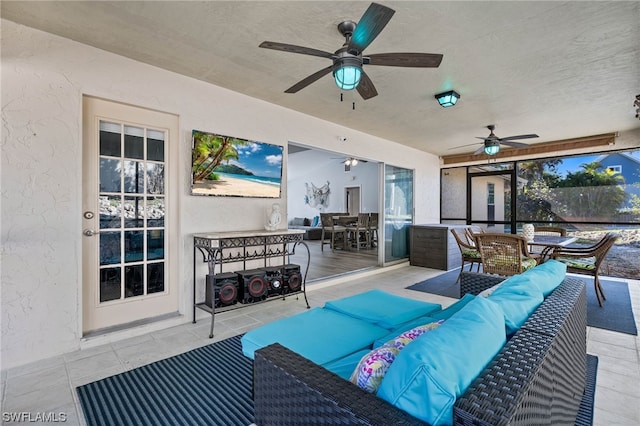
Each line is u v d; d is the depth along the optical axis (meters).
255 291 3.22
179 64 2.92
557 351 1.12
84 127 2.66
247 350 1.69
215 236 2.98
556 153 5.87
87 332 2.69
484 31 2.31
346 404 0.84
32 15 2.18
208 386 2.01
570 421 1.41
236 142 3.56
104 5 2.07
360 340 1.65
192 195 3.24
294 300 3.91
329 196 11.80
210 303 3.04
